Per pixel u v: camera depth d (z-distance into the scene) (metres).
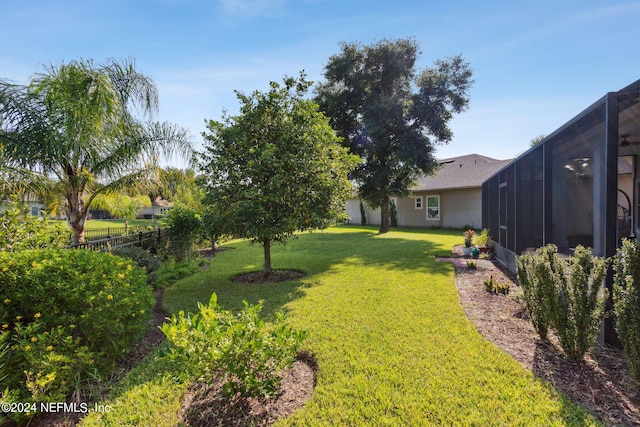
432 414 2.24
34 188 5.32
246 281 6.56
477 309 4.42
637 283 2.43
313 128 6.25
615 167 3.27
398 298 4.92
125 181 6.71
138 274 3.64
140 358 3.25
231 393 2.37
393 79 15.02
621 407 2.29
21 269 2.71
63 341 2.56
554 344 3.30
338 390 2.54
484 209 11.02
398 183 15.38
